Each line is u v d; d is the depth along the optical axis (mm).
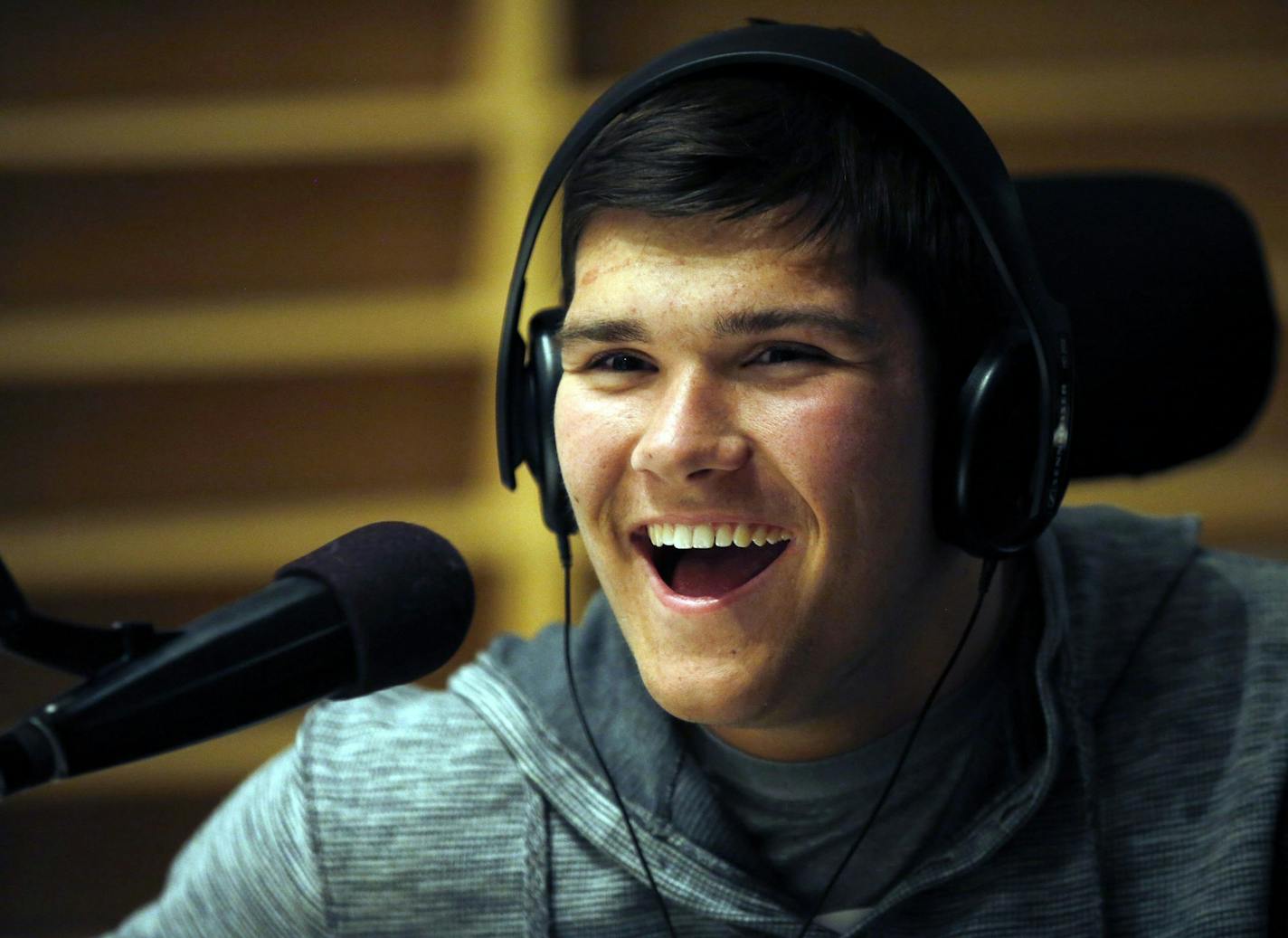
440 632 2697
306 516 9453
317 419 9625
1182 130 9633
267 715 2506
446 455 9625
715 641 3139
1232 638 3803
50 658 2361
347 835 3824
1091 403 3953
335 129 9102
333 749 3953
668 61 3123
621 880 3639
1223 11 9461
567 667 3531
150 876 9898
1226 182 9672
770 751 3510
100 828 9914
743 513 3068
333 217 9414
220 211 9391
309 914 3850
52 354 9148
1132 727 3676
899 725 3488
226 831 4051
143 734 2365
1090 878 3494
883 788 3527
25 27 9258
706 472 3045
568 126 9094
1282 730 3576
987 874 3525
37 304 9312
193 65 9328
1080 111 9281
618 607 3303
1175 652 3787
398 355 9289
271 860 3898
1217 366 4020
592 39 9438
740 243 2977
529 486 9453
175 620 9688
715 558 3369
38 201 9312
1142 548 4023
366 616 2586
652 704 3719
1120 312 3934
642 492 3135
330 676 2570
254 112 9102
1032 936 3467
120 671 2389
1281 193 9664
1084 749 3582
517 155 9125
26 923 9812
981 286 3217
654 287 2996
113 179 9320
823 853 3602
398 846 3795
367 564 2639
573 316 3133
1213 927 3393
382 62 9336
